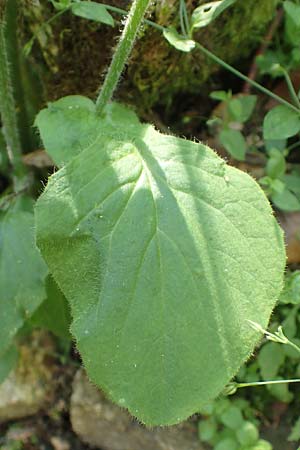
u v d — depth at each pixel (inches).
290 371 12.4
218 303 9.0
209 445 12.6
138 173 9.5
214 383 8.9
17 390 13.6
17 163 12.8
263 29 13.1
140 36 11.4
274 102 13.4
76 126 10.9
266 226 9.5
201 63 12.9
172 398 8.9
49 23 11.9
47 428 13.7
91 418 13.2
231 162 13.2
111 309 9.0
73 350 14.0
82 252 9.2
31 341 14.1
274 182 12.0
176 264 9.1
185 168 9.6
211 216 9.3
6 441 13.6
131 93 13.0
